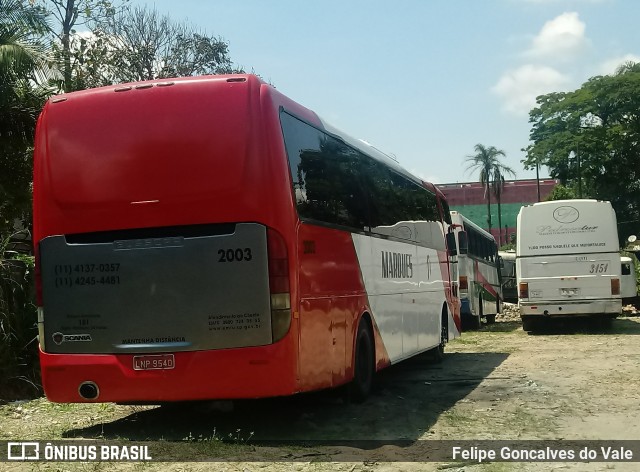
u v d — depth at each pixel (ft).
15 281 37.58
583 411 29.40
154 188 24.34
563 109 199.00
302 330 24.36
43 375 25.17
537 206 72.59
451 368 45.78
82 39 72.18
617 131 191.42
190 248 24.04
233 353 23.58
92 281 24.76
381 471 20.40
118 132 24.88
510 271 131.34
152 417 29.96
